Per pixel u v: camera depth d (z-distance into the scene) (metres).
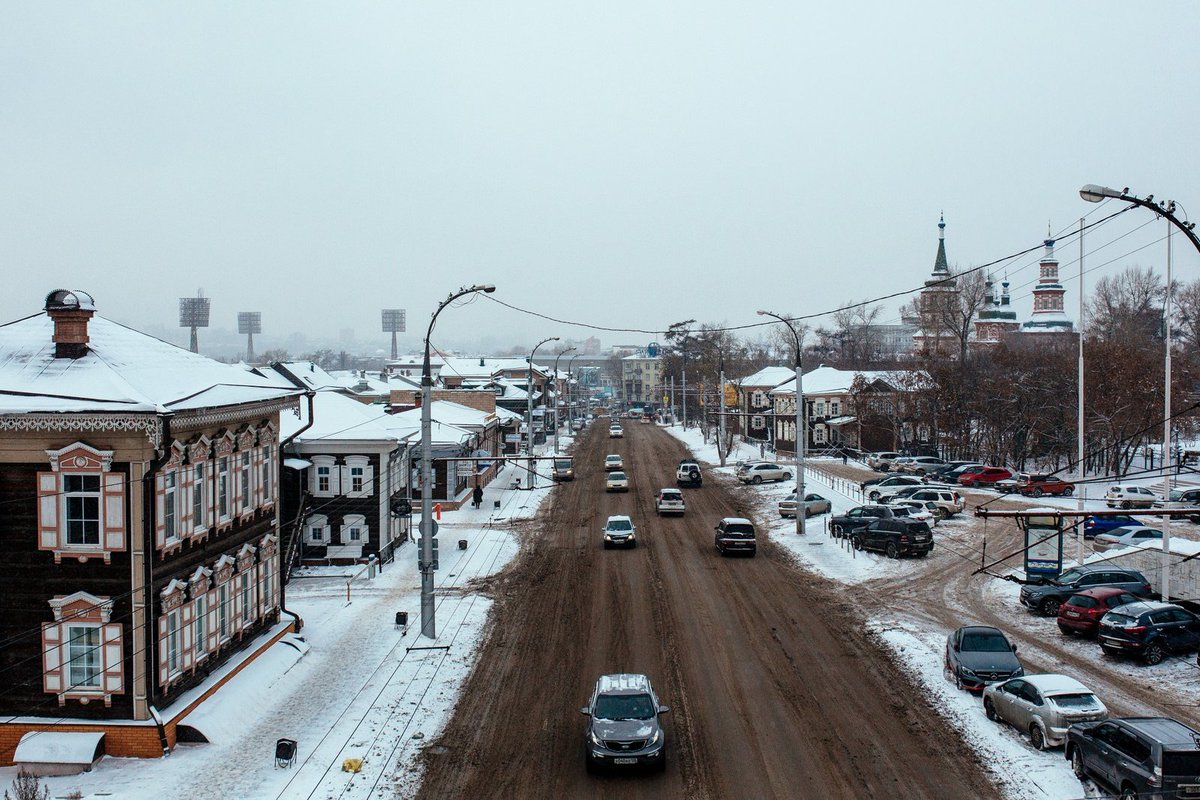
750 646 30.06
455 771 20.61
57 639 22.11
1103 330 116.25
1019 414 76.75
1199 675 26.25
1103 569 34.78
